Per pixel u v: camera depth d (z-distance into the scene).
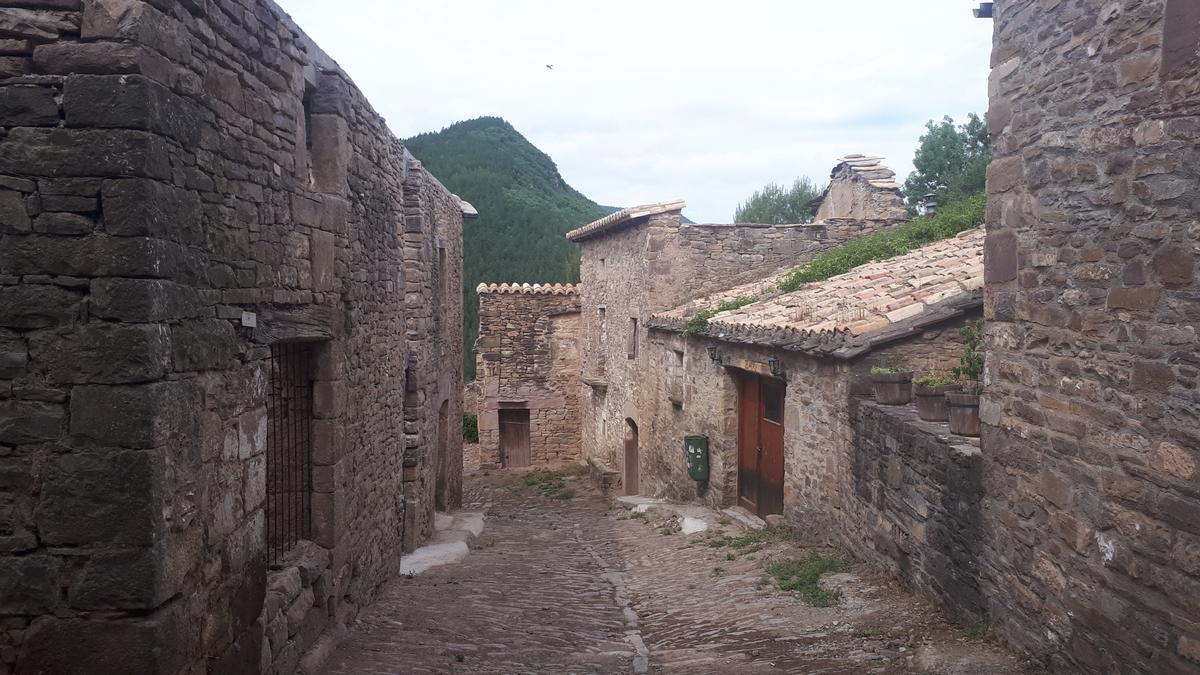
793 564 7.90
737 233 15.23
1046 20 4.75
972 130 20.84
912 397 7.49
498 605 7.48
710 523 10.97
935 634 5.48
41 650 3.18
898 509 6.73
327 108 5.71
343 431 5.98
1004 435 5.19
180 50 3.47
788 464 9.58
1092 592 4.28
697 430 12.72
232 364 4.05
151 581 3.19
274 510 5.64
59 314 3.15
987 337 5.42
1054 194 4.66
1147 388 3.89
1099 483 4.23
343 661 5.24
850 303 9.52
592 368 20.03
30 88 3.14
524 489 18.75
